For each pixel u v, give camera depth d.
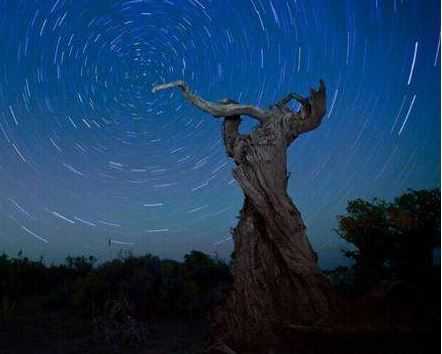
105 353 7.21
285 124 7.29
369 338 6.28
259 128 7.35
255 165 7.06
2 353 7.24
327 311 6.79
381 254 9.73
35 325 8.88
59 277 13.48
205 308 9.82
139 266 11.02
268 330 6.75
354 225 9.97
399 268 9.28
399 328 6.25
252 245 7.12
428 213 9.48
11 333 8.34
